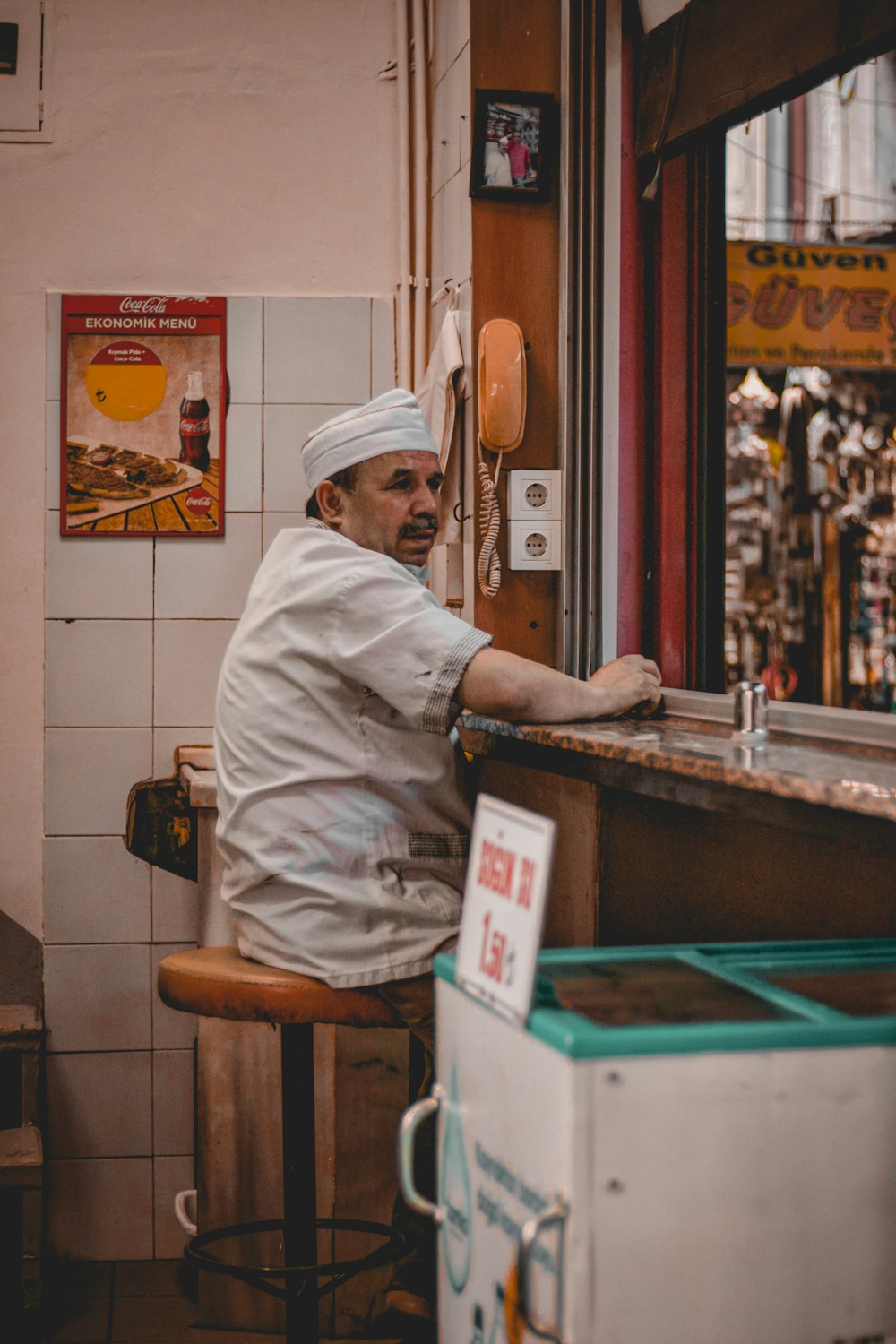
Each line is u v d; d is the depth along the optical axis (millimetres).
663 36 2336
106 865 3014
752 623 4031
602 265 2512
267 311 3027
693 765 1519
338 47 3059
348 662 1971
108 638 3008
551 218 2594
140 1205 3027
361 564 2039
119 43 3000
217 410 3010
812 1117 1025
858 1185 1034
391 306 3068
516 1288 1027
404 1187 1271
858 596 4078
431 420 2734
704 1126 1005
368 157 3070
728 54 2135
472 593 2613
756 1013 1098
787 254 3975
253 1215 2643
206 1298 2660
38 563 2990
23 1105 2807
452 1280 1250
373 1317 2584
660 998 1150
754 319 3973
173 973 1957
